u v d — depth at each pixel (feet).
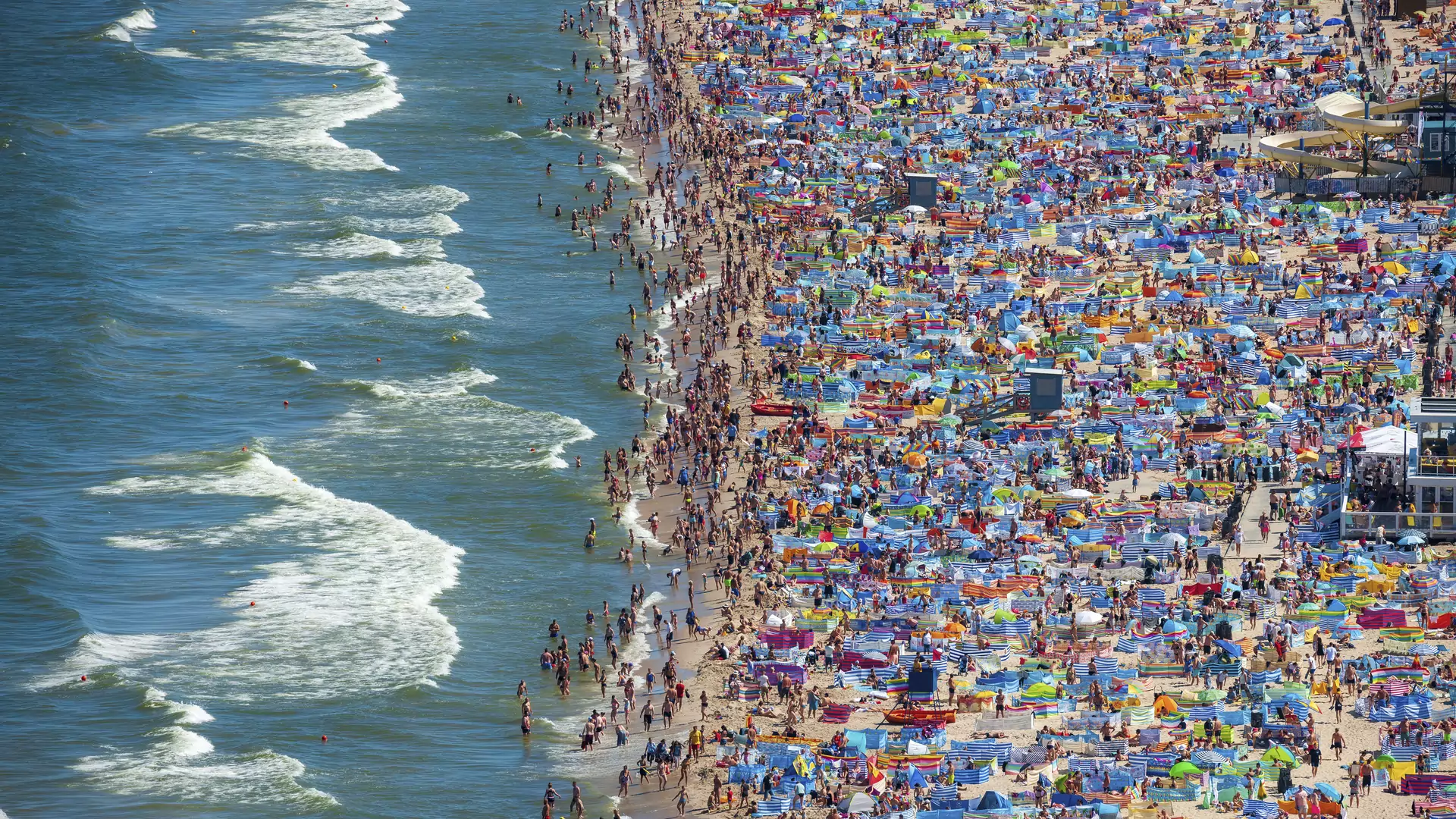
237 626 302.86
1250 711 259.60
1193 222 451.12
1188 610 287.28
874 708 272.31
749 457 353.72
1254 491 327.26
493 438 368.89
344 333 415.85
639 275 447.01
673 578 315.37
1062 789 245.04
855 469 341.82
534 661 294.25
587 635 300.81
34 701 282.15
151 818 254.68
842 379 376.89
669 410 379.14
